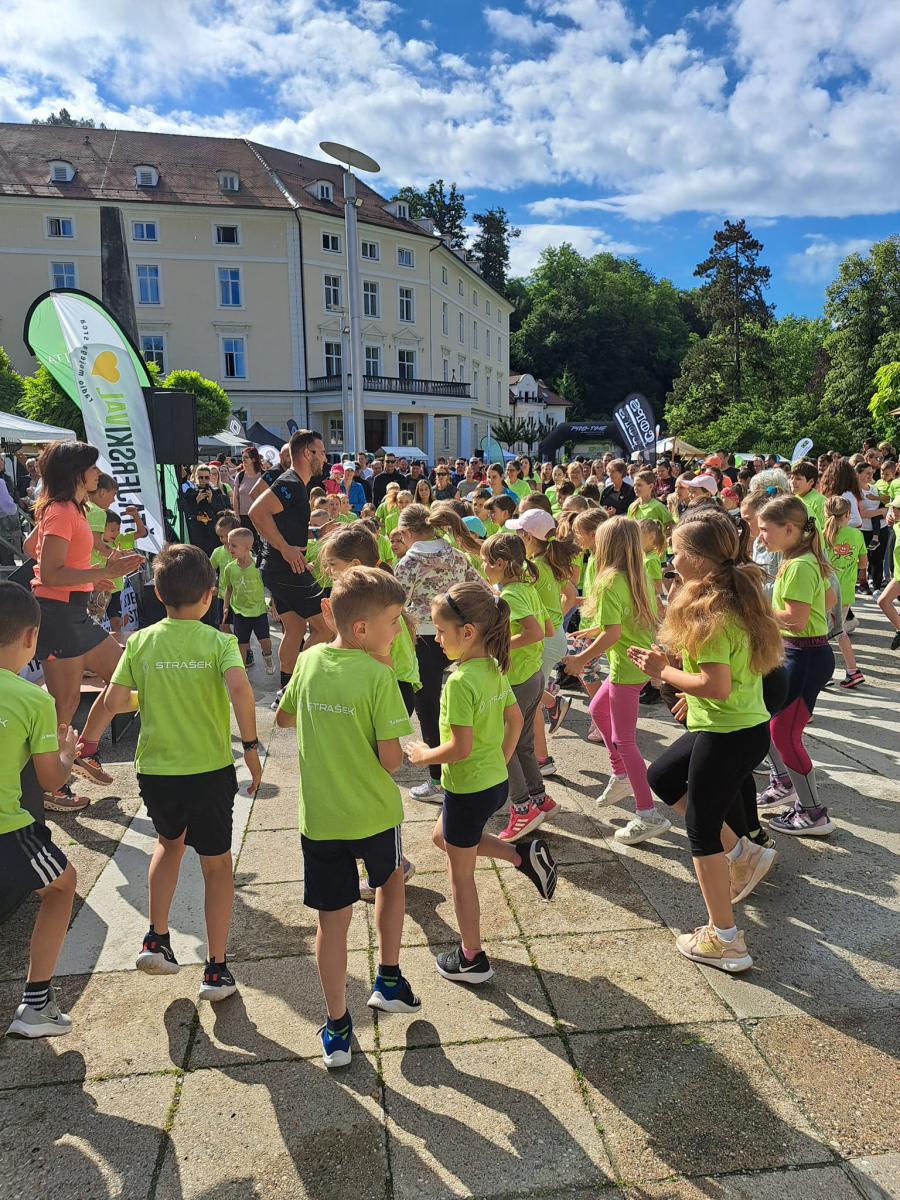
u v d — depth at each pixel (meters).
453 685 2.60
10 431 11.41
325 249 37.28
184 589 2.60
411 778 4.71
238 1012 2.65
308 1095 2.29
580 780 4.62
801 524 3.65
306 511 5.58
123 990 2.77
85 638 4.21
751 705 2.73
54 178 34.75
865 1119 2.17
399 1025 2.58
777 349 58.50
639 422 15.03
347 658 2.41
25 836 2.36
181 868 3.62
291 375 37.22
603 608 3.69
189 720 2.57
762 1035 2.50
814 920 3.13
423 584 4.27
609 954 2.94
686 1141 2.11
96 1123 2.20
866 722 5.48
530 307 80.00
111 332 7.04
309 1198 1.96
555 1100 2.25
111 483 5.18
